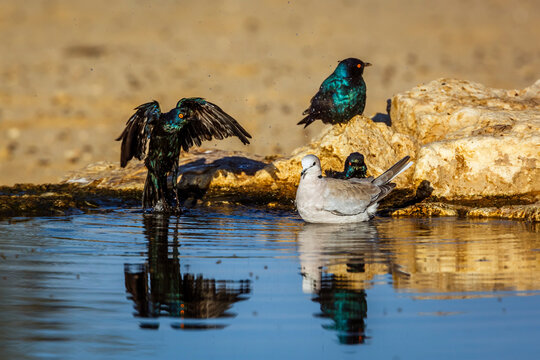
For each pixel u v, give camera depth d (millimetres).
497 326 7906
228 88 34031
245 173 16078
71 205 14242
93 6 54875
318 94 15797
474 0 58719
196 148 17906
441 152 14773
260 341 7668
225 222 12922
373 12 54219
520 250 10570
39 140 26859
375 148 15539
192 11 53844
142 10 53875
